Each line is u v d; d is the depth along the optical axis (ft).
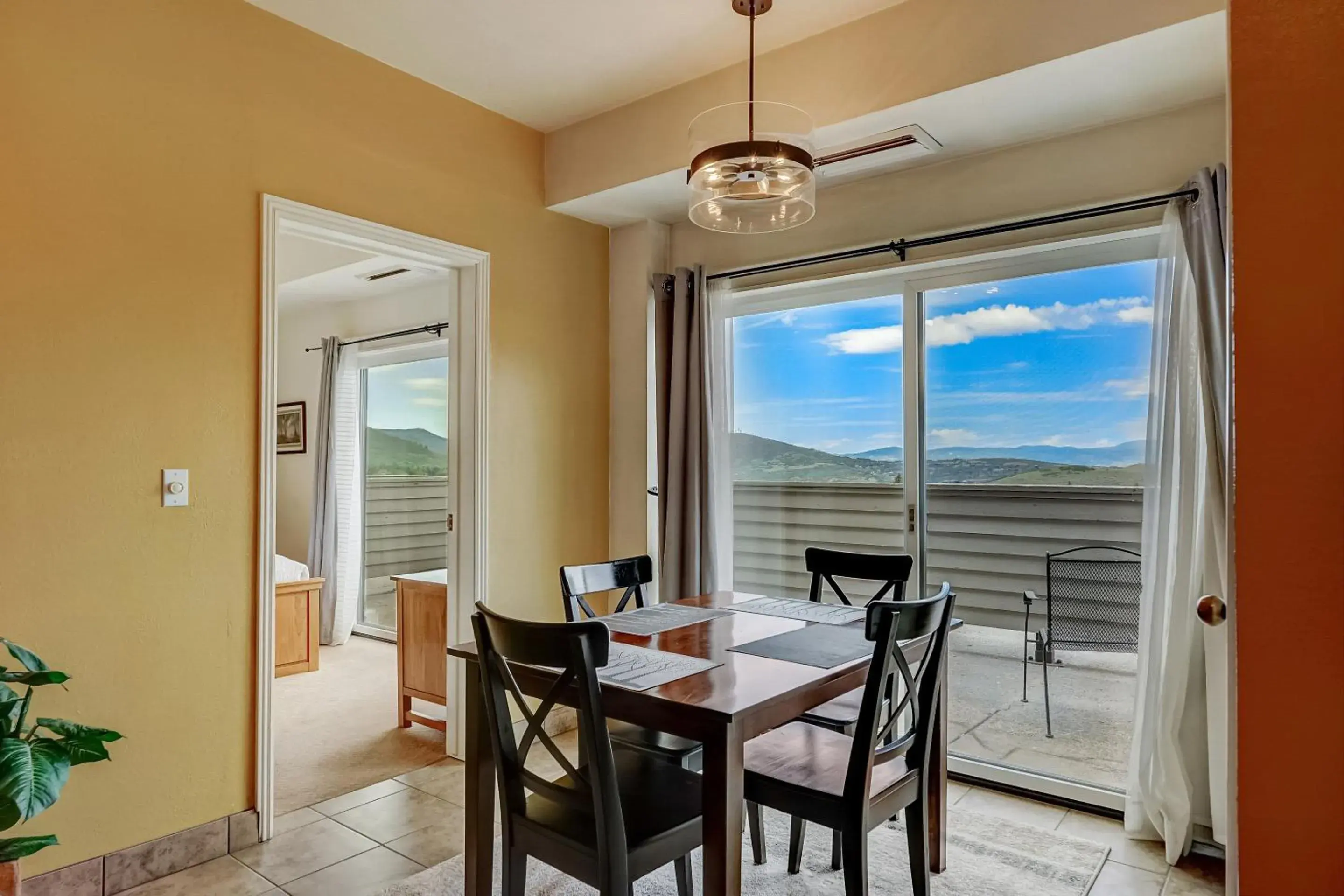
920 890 6.88
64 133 7.26
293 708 13.47
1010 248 9.70
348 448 18.85
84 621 7.32
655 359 12.84
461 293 11.30
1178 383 8.36
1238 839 2.47
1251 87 2.47
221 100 8.37
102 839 7.41
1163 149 8.75
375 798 9.75
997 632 10.15
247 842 8.38
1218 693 8.08
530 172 11.88
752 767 6.70
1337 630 2.31
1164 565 8.43
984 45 8.14
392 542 18.80
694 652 6.85
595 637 5.32
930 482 10.73
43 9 7.16
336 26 9.07
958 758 10.28
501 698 6.11
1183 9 7.11
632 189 11.30
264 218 8.63
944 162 10.22
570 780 7.63
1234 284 2.49
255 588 8.52
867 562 9.32
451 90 10.67
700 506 11.91
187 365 8.04
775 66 9.63
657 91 10.72
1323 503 2.34
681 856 6.23
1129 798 8.65
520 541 11.69
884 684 5.94
